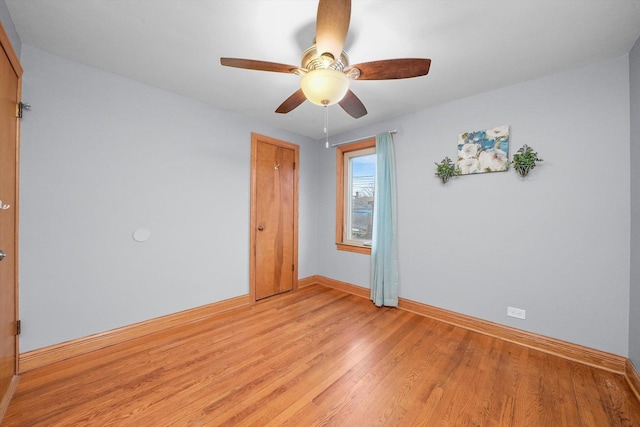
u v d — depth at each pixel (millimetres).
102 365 1797
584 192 1889
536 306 2086
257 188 3139
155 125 2295
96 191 2004
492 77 2064
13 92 1558
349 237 3623
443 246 2592
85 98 1945
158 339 2182
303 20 1477
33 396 1491
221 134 2762
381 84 2184
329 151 3750
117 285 2109
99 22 1504
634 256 1675
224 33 1594
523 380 1679
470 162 2391
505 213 2227
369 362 1869
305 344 2117
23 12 1424
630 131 1723
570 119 1937
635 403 1479
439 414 1399
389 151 2928
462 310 2469
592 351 1853
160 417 1359
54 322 1836
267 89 2326
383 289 2955
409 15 1419
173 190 2418
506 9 1373
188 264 2527
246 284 3010
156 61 1902
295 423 1333
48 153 1800
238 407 1435
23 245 1712
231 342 2143
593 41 1617
